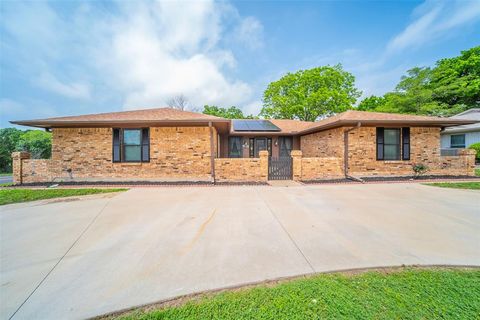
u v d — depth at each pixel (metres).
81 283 2.65
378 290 2.45
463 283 2.57
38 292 2.49
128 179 10.34
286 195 7.17
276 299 2.32
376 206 5.88
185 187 8.66
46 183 9.65
